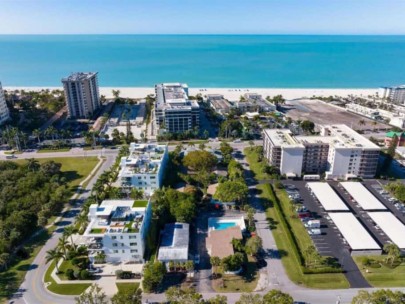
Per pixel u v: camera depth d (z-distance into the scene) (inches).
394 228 6668.3
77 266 5728.3
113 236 5708.7
